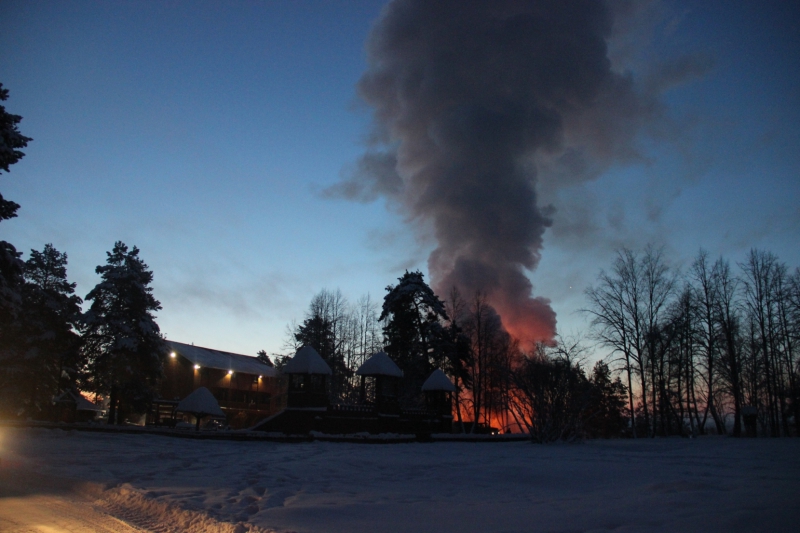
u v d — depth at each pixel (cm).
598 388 3588
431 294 5447
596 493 1116
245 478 1376
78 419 5022
